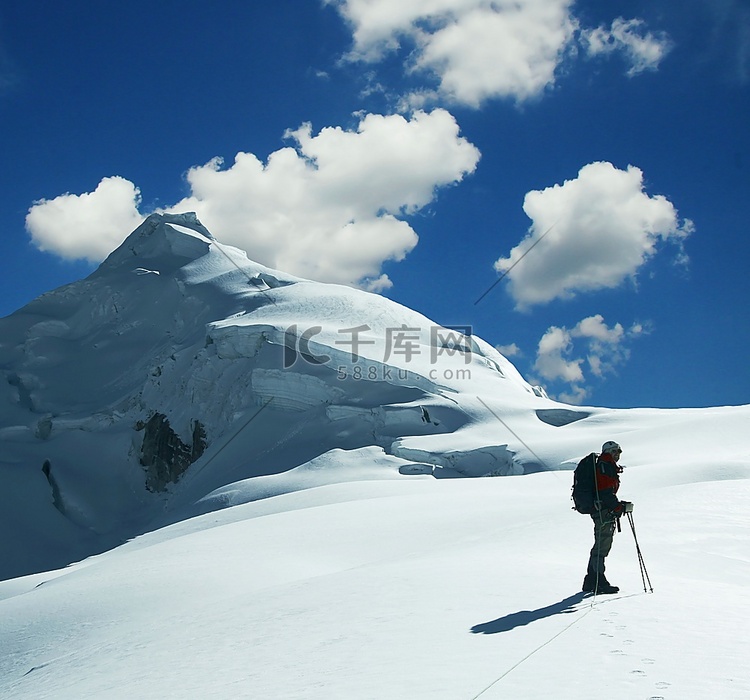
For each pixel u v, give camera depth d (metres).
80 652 14.73
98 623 19.88
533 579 11.49
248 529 32.44
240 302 129.00
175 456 106.81
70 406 129.88
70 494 105.19
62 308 158.00
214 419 106.88
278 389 97.38
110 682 10.18
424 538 26.06
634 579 11.80
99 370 138.75
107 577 26.03
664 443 60.50
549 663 6.77
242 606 13.64
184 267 151.50
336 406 89.12
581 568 12.62
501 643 7.70
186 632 12.54
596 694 5.77
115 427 119.62
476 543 19.64
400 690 6.49
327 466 73.25
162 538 48.09
